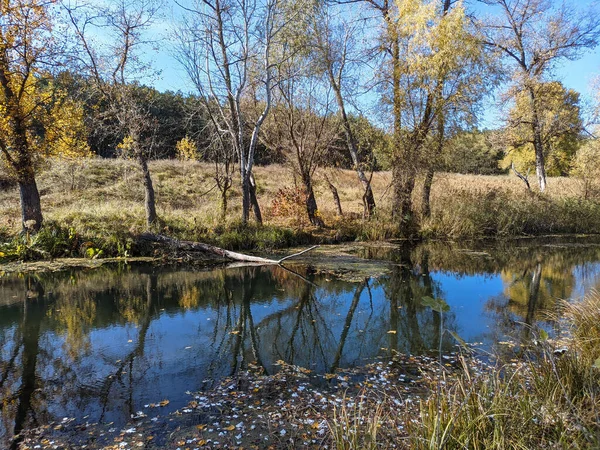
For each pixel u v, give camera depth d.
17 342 6.20
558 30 22.83
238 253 12.12
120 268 11.04
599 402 3.28
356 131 17.30
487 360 5.34
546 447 2.85
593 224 19.72
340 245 14.78
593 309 5.41
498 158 42.78
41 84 12.25
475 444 2.79
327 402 4.31
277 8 14.00
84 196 18.00
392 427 3.49
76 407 4.30
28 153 11.23
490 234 18.05
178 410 4.20
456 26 15.09
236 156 18.89
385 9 16.91
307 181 15.88
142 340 6.34
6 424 3.99
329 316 7.62
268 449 3.48
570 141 30.59
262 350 6.01
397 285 9.74
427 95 15.70
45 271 10.47
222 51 13.98
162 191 20.12
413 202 17.73
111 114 13.20
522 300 8.30
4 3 10.27
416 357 5.59
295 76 14.91
